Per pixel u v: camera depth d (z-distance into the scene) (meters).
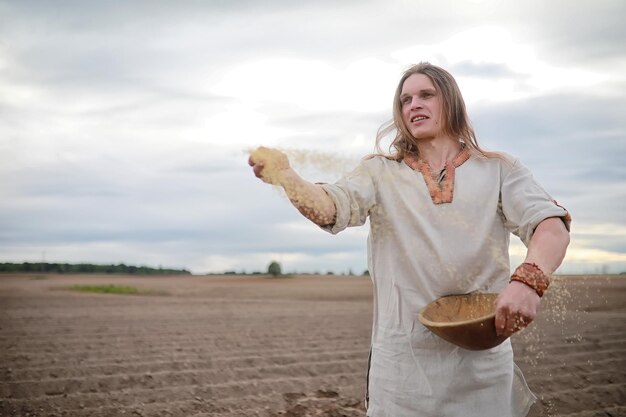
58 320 15.35
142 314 17.61
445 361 2.58
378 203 2.75
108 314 17.48
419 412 2.60
